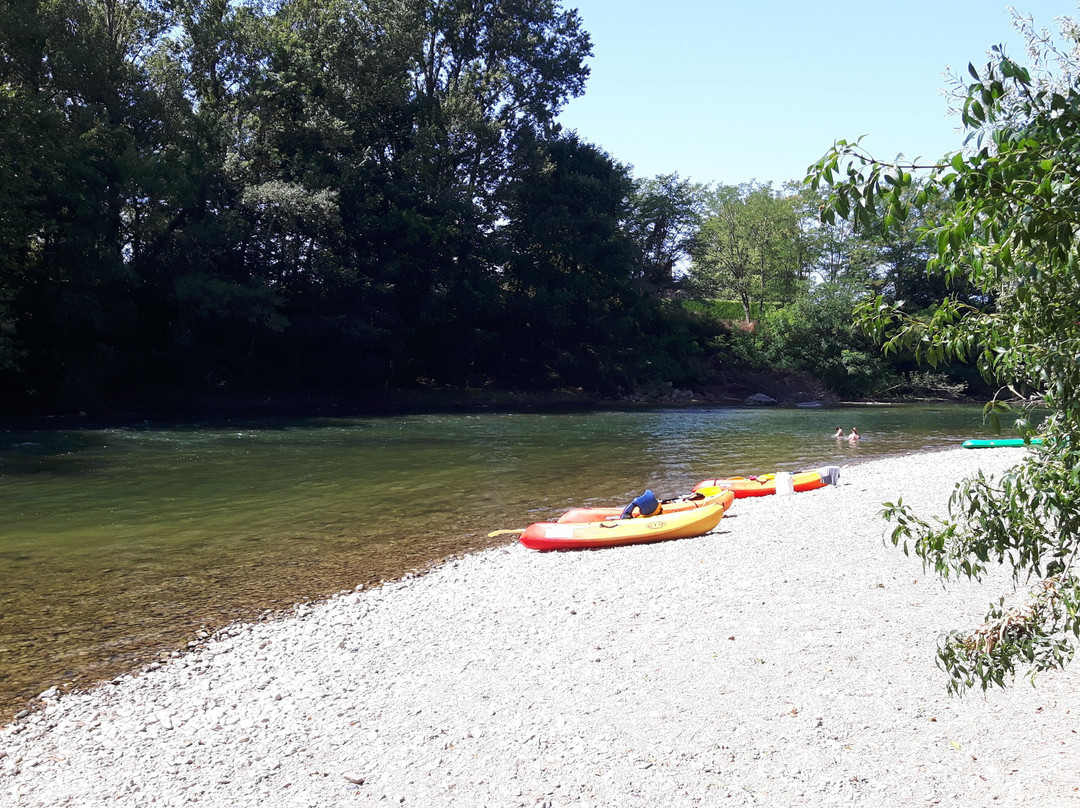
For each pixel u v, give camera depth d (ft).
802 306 177.27
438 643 24.98
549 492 54.03
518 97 151.94
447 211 134.92
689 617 25.80
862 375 172.14
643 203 195.11
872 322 9.72
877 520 39.73
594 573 32.78
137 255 114.42
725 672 20.97
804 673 20.58
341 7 131.64
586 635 24.71
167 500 49.49
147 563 35.24
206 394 122.52
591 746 17.39
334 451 74.90
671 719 18.44
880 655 21.48
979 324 8.92
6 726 20.10
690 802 15.05
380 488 54.90
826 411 139.23
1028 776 15.07
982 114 7.83
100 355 108.06
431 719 19.38
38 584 31.96
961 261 8.54
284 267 123.85
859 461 70.49
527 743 17.75
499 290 148.15
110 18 116.16
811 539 36.14
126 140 103.60
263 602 29.96
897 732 17.15
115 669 23.62
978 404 164.14
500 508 48.34
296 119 126.72
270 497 50.98
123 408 112.98
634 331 172.04
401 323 139.23
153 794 16.58
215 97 124.88
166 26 119.85
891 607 25.57
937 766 15.71
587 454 74.90
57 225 95.14
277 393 130.62
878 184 8.00
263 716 20.20
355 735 18.80
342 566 35.12
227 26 118.11
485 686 21.21
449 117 142.51
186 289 110.32
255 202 114.62
